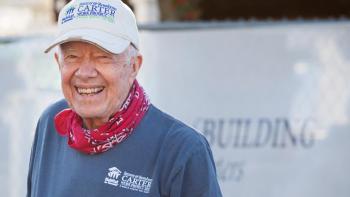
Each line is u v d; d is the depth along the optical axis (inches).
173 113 474.3
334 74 473.4
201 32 471.2
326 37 472.7
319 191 474.6
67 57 259.3
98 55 256.5
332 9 700.0
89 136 263.1
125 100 264.8
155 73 473.4
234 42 471.2
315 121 474.0
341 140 474.0
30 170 295.4
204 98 473.1
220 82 471.8
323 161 474.3
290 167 474.0
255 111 472.4
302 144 473.4
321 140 474.0
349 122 473.4
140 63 269.4
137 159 264.1
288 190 475.2
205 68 472.4
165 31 472.7
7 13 1224.2
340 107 474.0
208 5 681.6
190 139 264.5
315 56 473.4
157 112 272.8
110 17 259.1
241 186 474.0
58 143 281.7
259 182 473.1
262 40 471.2
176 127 267.9
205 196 262.5
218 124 472.7
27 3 1242.6
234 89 472.7
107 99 259.6
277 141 472.7
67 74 259.6
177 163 261.4
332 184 474.6
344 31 473.1
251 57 471.5
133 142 265.1
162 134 266.7
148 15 883.4
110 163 264.5
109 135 261.4
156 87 474.3
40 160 283.4
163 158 263.3
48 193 274.8
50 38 478.3
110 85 258.2
